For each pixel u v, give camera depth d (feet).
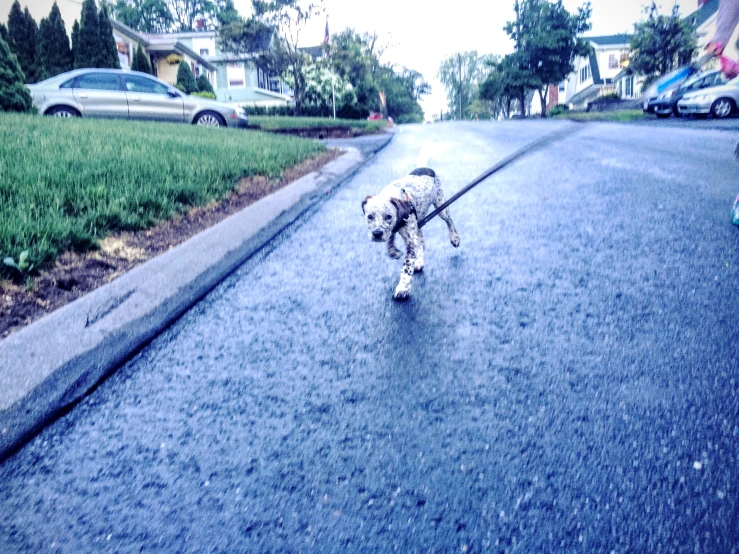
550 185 25.96
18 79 45.68
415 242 14.29
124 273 14.88
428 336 12.08
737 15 23.85
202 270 16.20
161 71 142.41
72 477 8.39
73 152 24.44
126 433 9.36
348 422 9.32
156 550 7.06
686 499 7.26
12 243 14.14
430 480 7.90
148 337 12.68
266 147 34.12
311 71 123.65
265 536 7.16
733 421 8.66
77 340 11.65
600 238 17.72
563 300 13.38
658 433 8.52
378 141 53.98
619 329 11.78
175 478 8.27
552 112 145.38
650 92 74.84
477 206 22.65
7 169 20.06
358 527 7.20
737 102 62.28
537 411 9.25
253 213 21.50
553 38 161.07
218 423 9.50
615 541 6.75
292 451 8.69
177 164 25.05
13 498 8.02
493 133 59.47
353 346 11.87
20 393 9.96
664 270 14.75
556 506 7.30
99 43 104.88
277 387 10.49
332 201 25.18
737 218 17.93
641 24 100.17
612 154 34.88
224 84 169.68
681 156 32.14
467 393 9.90
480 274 15.43
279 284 15.64
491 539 6.89
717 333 11.32
